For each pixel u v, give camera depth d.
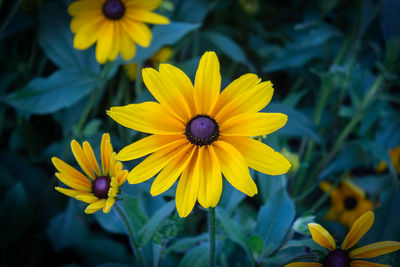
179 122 0.34
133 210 0.39
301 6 0.67
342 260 0.33
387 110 0.57
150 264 0.42
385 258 0.37
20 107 0.47
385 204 0.41
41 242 0.53
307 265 0.34
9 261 0.51
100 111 0.61
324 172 0.55
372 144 0.52
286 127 0.51
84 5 0.44
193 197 0.32
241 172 0.32
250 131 0.33
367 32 0.60
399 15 0.50
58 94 0.48
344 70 0.50
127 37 0.45
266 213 0.40
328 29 0.52
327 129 0.64
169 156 0.33
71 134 0.56
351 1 0.60
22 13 0.57
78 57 0.54
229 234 0.37
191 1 0.60
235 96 0.34
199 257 0.40
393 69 0.49
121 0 0.45
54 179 0.55
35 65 0.62
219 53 0.64
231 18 0.70
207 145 0.34
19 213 0.50
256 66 0.68
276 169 0.32
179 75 0.34
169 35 0.49
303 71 0.64
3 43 0.59
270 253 0.38
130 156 0.33
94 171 0.34
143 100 0.45
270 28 0.70
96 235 0.51
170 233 0.37
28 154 0.61
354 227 0.33
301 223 0.36
